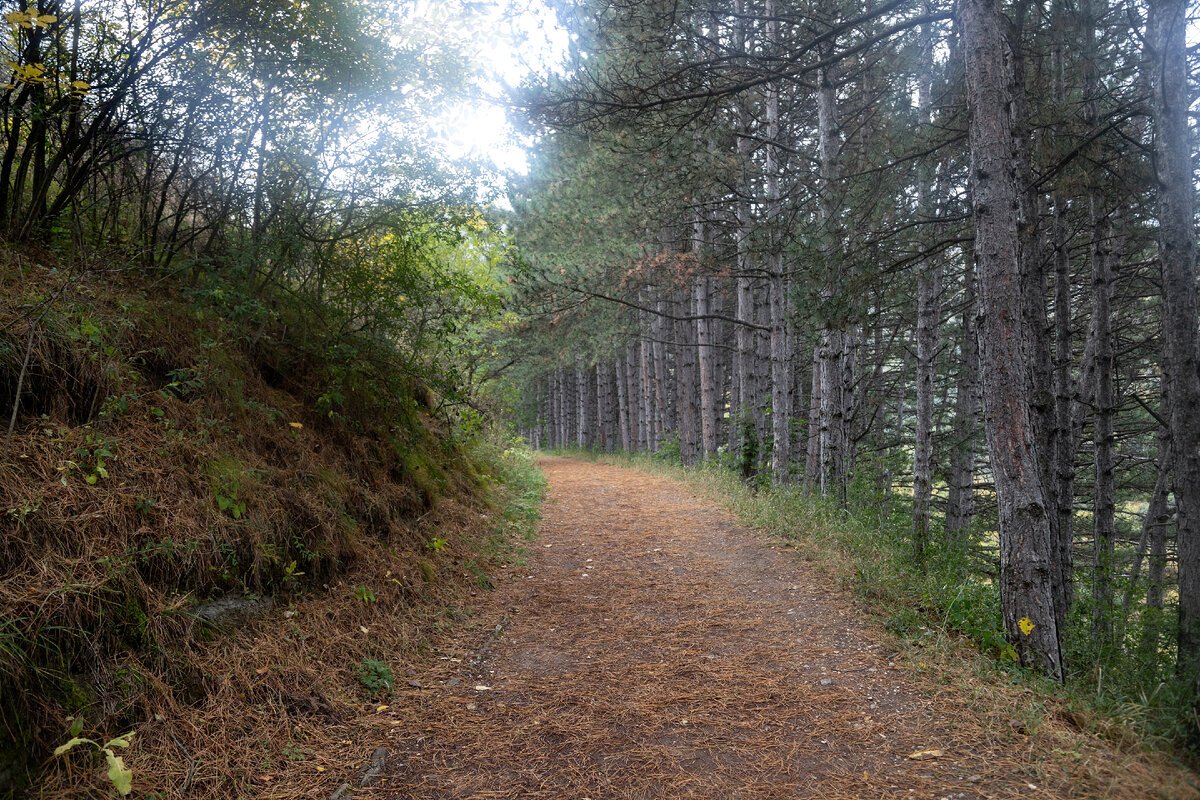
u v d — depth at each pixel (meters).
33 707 2.35
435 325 7.57
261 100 5.26
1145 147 5.27
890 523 8.89
